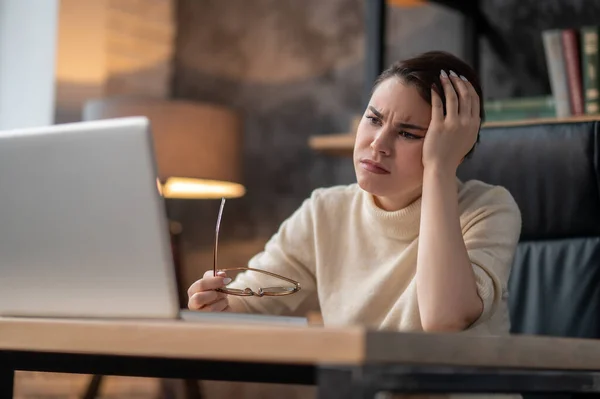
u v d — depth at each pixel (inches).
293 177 170.1
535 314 87.5
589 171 85.7
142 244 50.2
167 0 185.0
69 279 53.2
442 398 45.2
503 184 89.4
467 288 61.7
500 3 140.8
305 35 170.9
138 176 49.3
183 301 157.8
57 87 171.3
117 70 177.3
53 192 51.9
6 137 52.6
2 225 54.2
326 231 82.0
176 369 56.3
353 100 163.6
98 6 175.0
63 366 59.6
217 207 178.2
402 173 68.8
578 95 117.3
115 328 47.6
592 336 84.2
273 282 82.8
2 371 60.1
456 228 63.4
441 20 148.5
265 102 175.0
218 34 182.4
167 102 152.6
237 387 167.8
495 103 122.6
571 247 86.8
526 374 49.4
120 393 167.3
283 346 41.1
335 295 79.6
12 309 56.2
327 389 40.4
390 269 76.1
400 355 41.3
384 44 127.3
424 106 68.1
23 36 178.5
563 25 135.6
